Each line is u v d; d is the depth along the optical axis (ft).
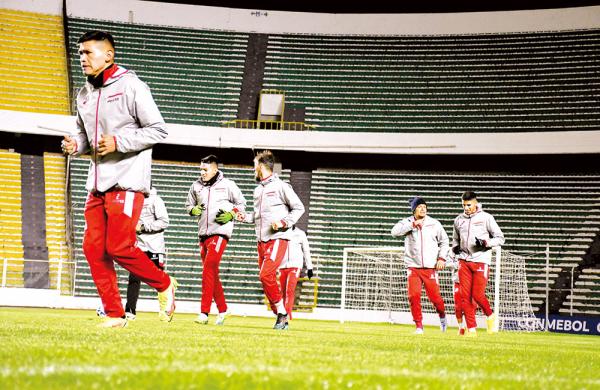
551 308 61.72
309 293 63.46
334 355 9.87
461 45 82.12
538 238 66.80
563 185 70.28
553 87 75.82
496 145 71.00
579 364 11.44
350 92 80.53
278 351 10.14
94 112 13.91
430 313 58.95
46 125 70.85
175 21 85.76
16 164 71.46
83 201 69.46
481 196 71.15
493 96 76.95
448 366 8.95
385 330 33.68
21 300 56.13
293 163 79.97
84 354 7.67
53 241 65.57
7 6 81.05
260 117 77.92
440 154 76.18
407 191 72.95
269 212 23.41
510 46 80.48
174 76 81.15
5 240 64.34
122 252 14.06
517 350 15.90
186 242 68.28
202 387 5.58
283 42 85.61
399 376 7.11
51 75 77.61
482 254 29.17
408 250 31.09
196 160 79.66
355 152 72.84
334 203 72.84
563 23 80.07
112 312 14.76
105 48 13.88
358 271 64.54
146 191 14.06
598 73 75.41
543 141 70.18
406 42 83.82
